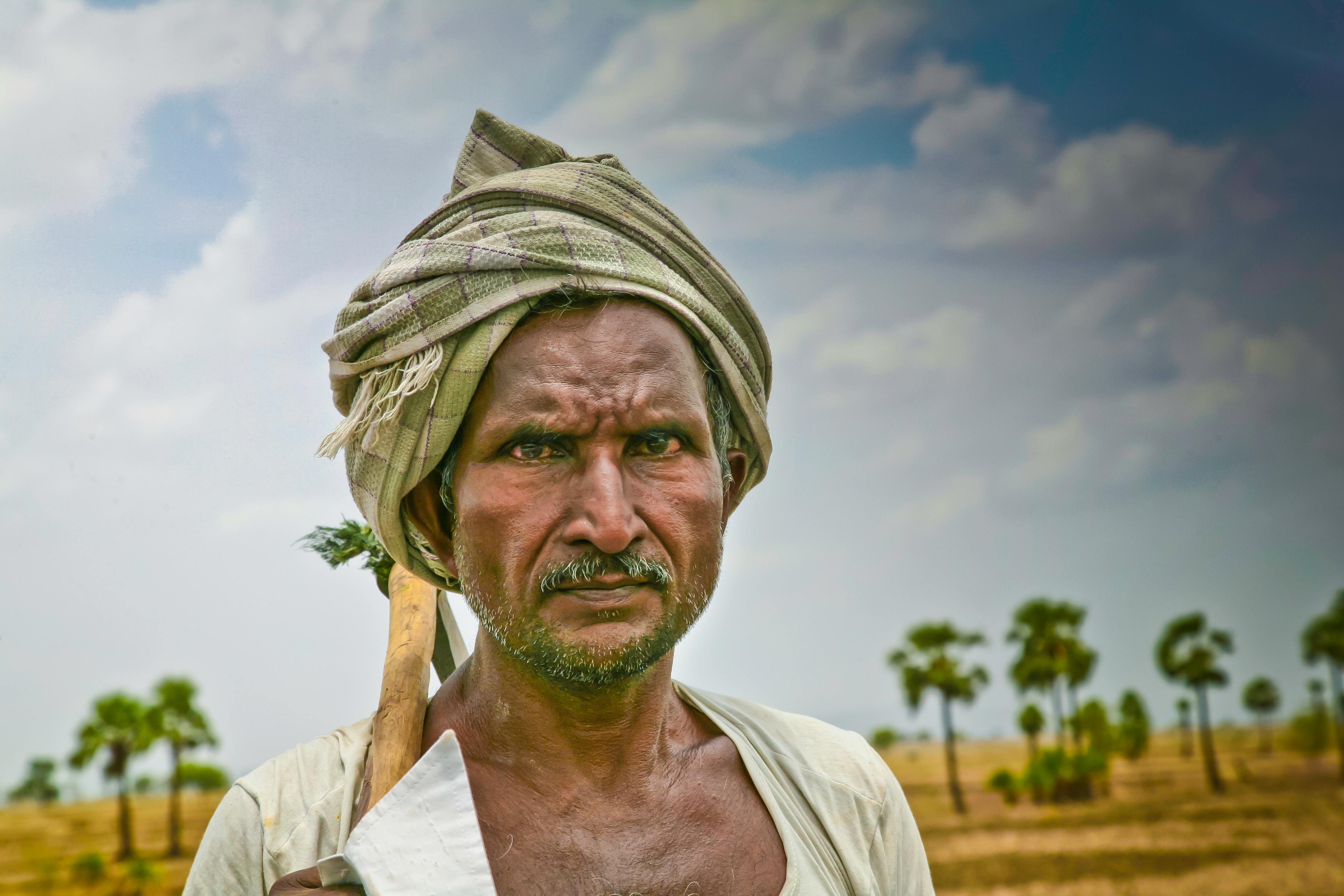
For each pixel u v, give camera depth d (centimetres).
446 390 110
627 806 114
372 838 98
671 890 109
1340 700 4178
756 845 116
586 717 113
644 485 108
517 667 114
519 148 129
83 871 2373
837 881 121
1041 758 3562
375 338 115
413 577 137
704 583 110
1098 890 2566
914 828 136
